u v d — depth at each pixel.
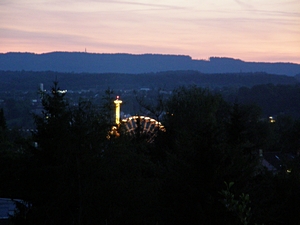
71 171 17.02
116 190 16.73
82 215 16.44
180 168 13.54
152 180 17.64
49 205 16.56
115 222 16.53
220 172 13.12
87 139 17.38
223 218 12.58
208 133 13.76
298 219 15.88
